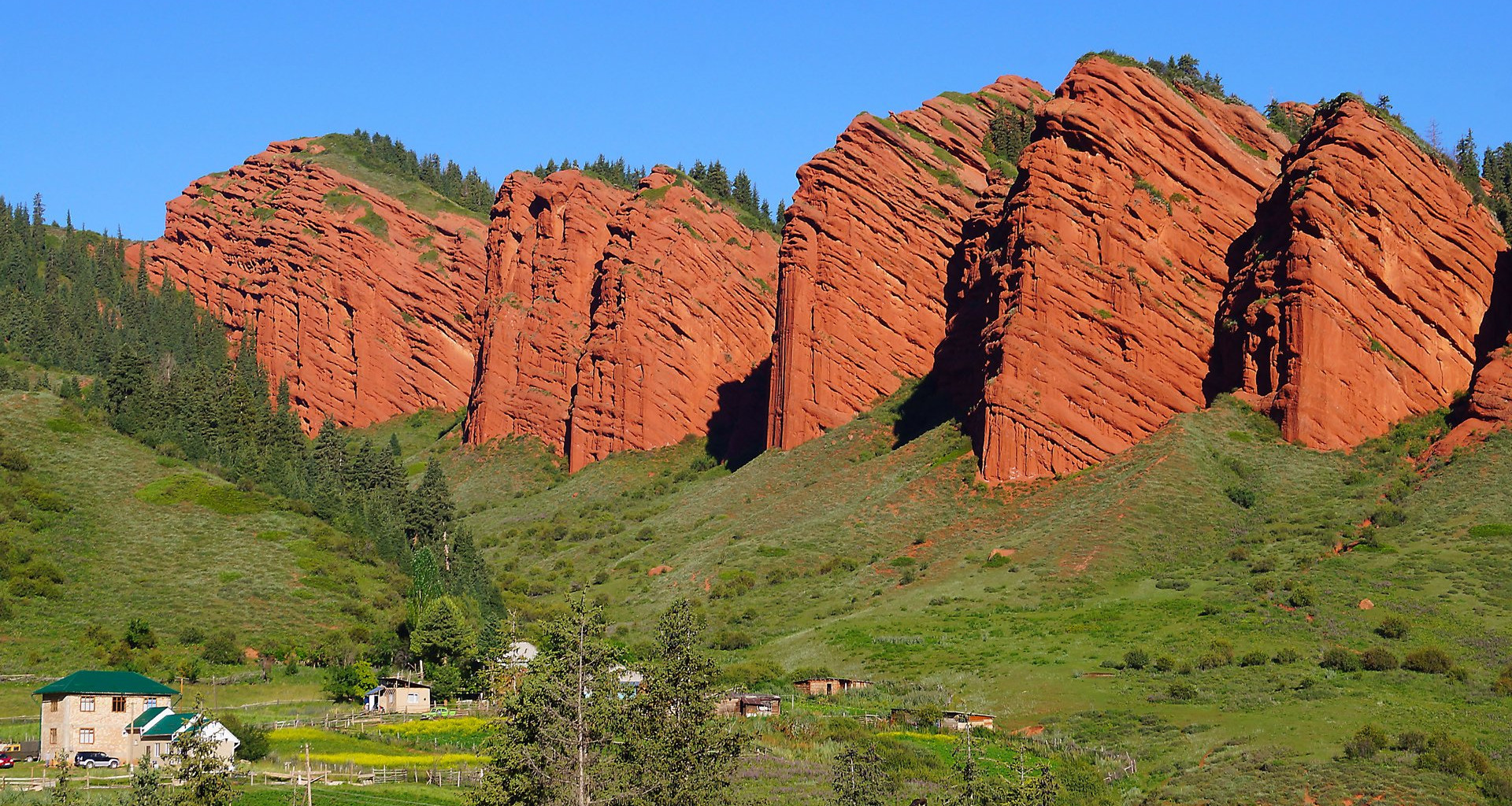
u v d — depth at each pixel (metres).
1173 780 89.19
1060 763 91.50
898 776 86.38
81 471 161.38
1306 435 153.75
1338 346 155.38
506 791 62.22
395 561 159.38
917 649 122.50
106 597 135.75
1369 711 97.12
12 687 114.50
